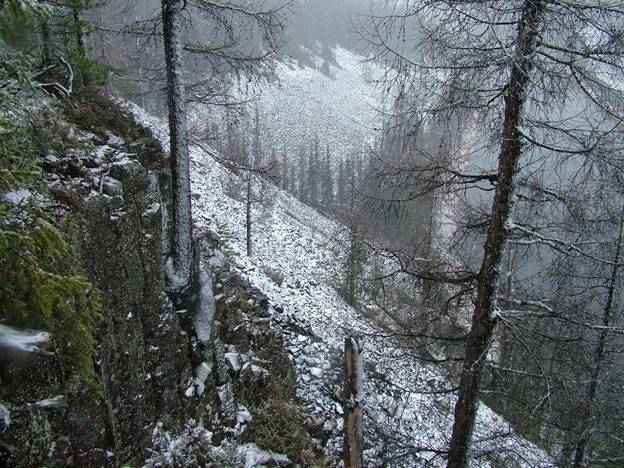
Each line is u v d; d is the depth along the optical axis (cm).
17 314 372
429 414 1113
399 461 665
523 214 518
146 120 2453
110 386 517
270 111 9162
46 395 394
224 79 798
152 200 753
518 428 654
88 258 540
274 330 1165
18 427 358
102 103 960
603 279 641
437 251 585
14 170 382
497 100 475
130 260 627
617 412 677
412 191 525
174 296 736
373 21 439
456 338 558
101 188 631
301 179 6706
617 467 866
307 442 835
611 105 408
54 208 527
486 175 501
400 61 445
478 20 411
